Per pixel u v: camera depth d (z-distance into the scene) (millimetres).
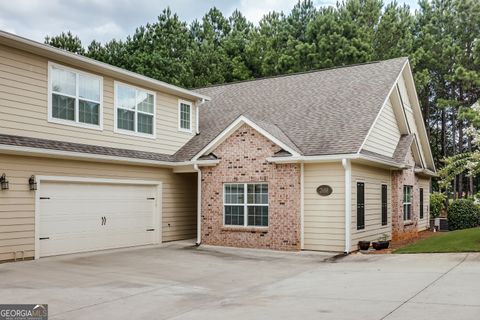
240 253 15352
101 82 15969
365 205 16594
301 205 15789
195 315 7918
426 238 18625
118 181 16250
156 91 18281
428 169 23984
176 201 18922
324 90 20016
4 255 12703
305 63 36594
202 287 10266
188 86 38000
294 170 15641
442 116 41875
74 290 9766
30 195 13398
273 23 44688
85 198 15180
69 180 14508
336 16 38656
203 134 19875
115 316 7902
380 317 7285
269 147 16109
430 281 9930
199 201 17453
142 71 38750
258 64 41125
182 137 19438
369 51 35844
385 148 18609
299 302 8602
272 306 8383
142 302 8883
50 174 13945
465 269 11211
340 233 15180
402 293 8898
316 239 15578
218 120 20781
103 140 15945
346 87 19547
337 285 10055
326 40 36062
